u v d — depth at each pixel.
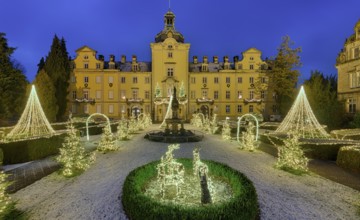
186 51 50.22
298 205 6.80
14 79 28.70
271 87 43.72
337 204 6.88
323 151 12.48
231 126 26.61
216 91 51.31
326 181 8.85
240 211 5.19
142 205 5.36
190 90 51.16
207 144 17.67
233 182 7.31
